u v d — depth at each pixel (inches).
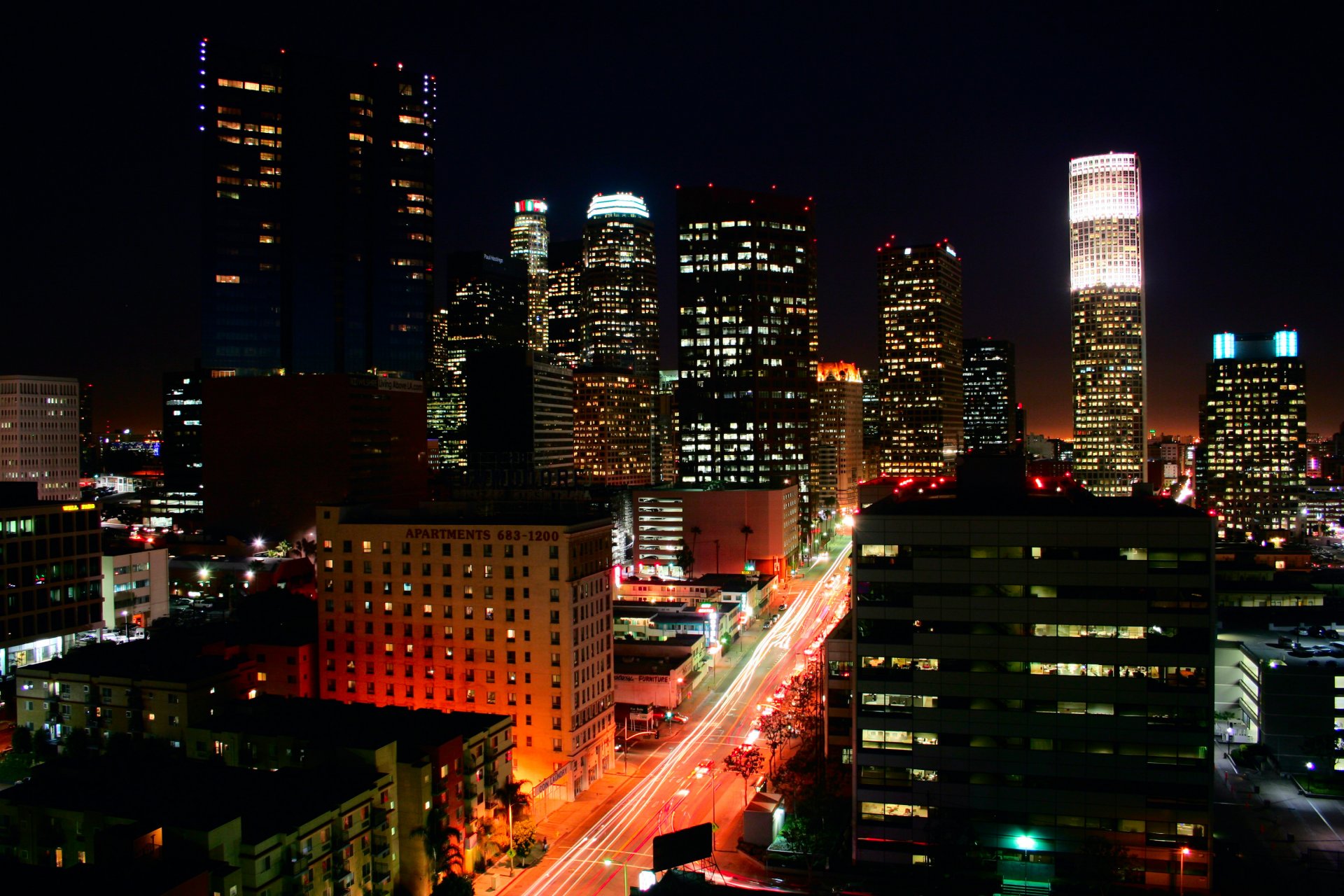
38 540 7524.6
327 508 5910.4
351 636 5831.7
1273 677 5334.6
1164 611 3838.6
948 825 3964.1
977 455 4963.1
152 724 5132.9
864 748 4126.5
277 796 3705.7
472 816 4404.5
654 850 3100.4
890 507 4456.2
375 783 3890.3
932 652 4050.2
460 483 7372.1
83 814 3405.5
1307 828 4574.3
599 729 5757.9
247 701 5032.0
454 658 5605.3
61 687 5300.2
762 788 5231.3
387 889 3907.5
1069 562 3922.2
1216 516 3887.8
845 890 3986.2
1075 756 3914.9
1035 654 3954.2
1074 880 3875.5
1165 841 3833.7
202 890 2923.2
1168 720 3831.2
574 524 5546.3
